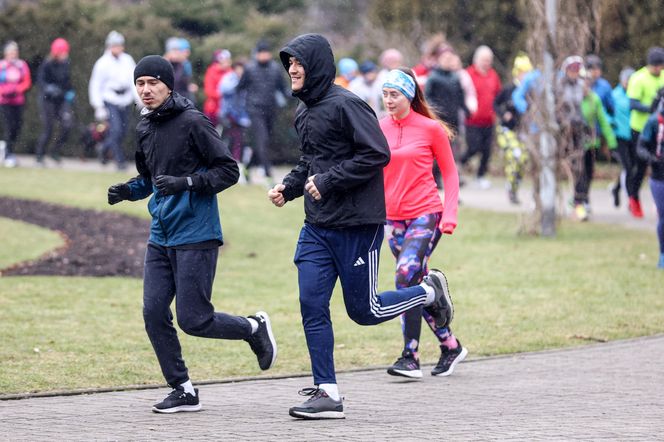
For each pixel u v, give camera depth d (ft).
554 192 131.13
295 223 142.31
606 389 63.26
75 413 56.49
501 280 102.78
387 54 159.12
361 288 56.80
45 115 193.88
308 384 65.10
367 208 55.67
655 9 208.13
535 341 78.59
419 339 73.56
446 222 66.69
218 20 253.03
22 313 84.84
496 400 60.44
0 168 190.08
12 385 62.90
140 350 73.41
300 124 56.65
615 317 86.94
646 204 164.25
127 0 262.26
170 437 51.21
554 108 129.90
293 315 87.40
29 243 122.21
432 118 68.18
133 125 213.66
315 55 55.26
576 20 128.47
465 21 235.40
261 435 51.67
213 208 56.49
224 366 70.08
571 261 112.98
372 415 56.54
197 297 56.03
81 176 180.45
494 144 219.00
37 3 227.40
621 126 147.64
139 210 147.54
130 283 100.12
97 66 185.06
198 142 55.77
